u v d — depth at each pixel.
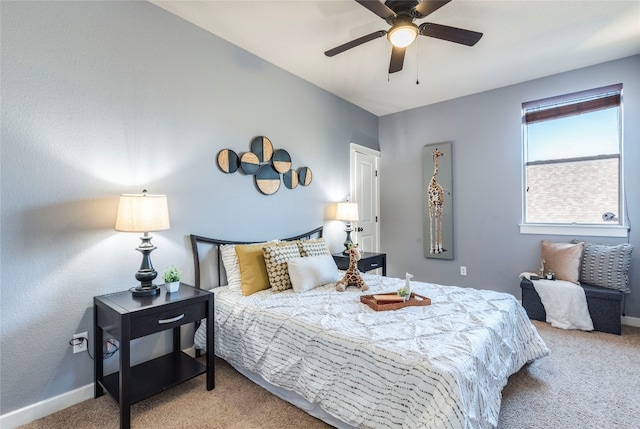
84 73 1.91
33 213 1.72
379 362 1.41
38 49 1.74
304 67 3.20
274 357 1.85
